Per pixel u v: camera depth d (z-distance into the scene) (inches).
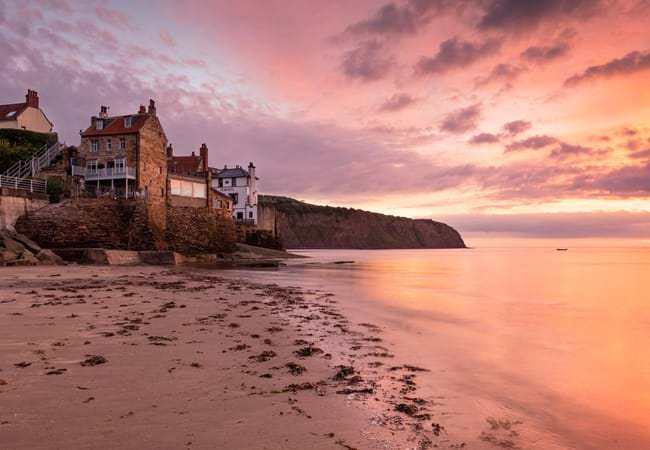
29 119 2292.1
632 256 5093.5
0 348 406.9
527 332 596.7
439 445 244.7
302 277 1411.2
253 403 291.1
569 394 345.7
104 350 410.0
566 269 2320.4
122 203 1777.8
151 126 2027.6
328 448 231.6
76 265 1422.2
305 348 447.8
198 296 818.2
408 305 828.6
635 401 332.5
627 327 644.1
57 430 237.0
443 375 383.2
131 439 229.6
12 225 1518.2
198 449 222.1
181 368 362.3
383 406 299.1
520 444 252.7
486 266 2583.7
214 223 2378.2
